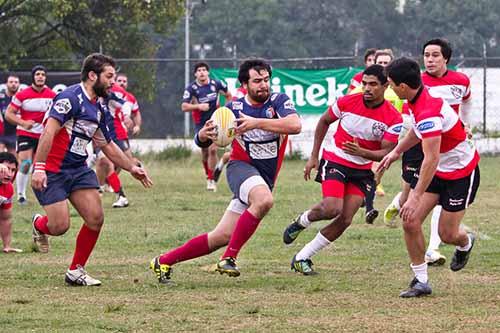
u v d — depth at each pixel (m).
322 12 115.88
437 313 18.19
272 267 23.77
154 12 83.81
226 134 20.44
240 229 20.23
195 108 43.91
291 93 62.94
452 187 19.98
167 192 43.59
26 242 28.56
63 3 77.19
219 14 116.25
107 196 41.91
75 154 21.06
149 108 99.06
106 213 35.69
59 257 25.52
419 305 18.92
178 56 115.88
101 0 82.62
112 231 30.59
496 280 21.83
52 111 20.50
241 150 21.14
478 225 32.06
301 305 18.95
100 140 21.44
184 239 28.73
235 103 21.12
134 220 33.56
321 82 62.91
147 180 21.64
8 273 22.86
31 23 80.56
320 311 18.36
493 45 112.50
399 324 17.25
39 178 20.45
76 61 75.38
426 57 24.59
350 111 22.11
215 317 17.84
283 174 53.16
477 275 22.50
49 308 18.72
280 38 115.44
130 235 29.69
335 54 115.38
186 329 16.91
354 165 22.22
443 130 19.17
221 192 43.59
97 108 21.00
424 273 19.91
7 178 25.72
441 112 18.89
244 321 17.52
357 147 21.61
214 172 44.44
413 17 115.50
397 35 115.81
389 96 33.19
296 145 64.06
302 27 115.88
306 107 63.00
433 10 114.50
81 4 79.12
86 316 17.98
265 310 18.45
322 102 62.94
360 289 20.72
